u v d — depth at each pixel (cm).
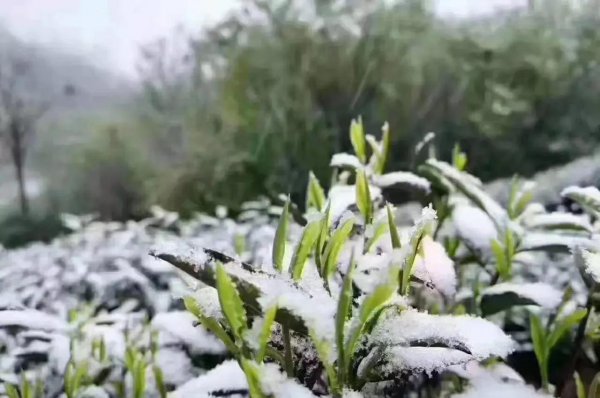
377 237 28
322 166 261
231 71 307
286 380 21
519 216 45
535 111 285
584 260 33
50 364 49
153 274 83
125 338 51
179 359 47
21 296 75
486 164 277
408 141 272
